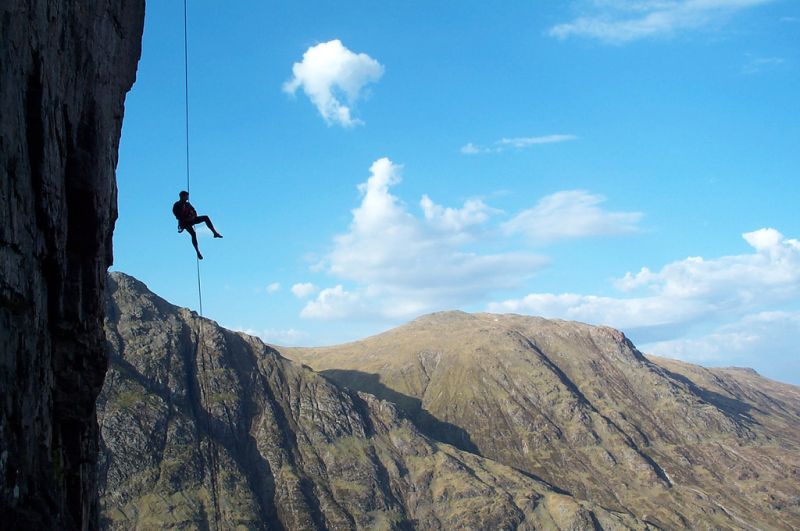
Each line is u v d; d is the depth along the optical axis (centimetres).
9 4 2525
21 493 2584
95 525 3588
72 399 3219
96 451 3619
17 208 2638
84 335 3281
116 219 3744
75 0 3050
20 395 2656
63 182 3038
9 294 2600
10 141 2573
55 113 2905
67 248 3169
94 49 3247
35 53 2728
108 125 3444
